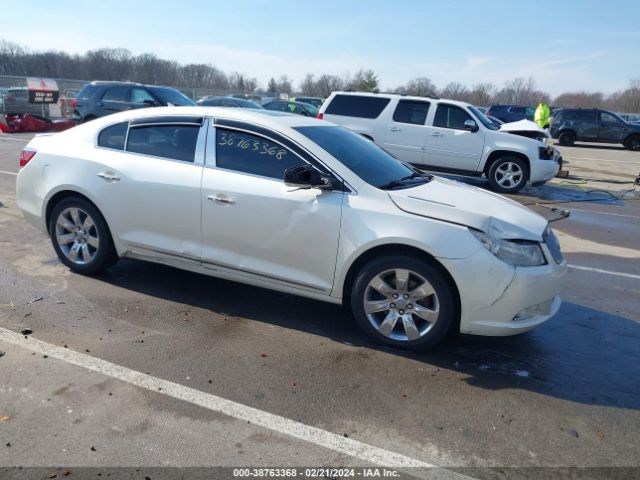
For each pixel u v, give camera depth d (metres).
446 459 2.86
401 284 3.89
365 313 4.03
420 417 3.21
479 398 3.45
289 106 24.12
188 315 4.45
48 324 4.13
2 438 2.82
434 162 12.09
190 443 2.87
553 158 11.77
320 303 4.87
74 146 5.01
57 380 3.38
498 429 3.13
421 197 3.99
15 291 4.71
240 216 4.23
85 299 4.64
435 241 3.71
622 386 3.72
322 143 4.31
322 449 2.88
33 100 19.16
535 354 4.13
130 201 4.66
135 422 3.01
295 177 3.91
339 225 3.96
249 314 4.55
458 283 3.70
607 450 2.99
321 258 4.05
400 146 12.19
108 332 4.07
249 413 3.16
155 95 15.56
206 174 4.38
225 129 4.43
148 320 4.31
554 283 3.88
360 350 4.01
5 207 7.64
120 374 3.49
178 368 3.61
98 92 15.65
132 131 4.81
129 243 4.76
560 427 3.19
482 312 3.73
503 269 3.66
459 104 11.90
